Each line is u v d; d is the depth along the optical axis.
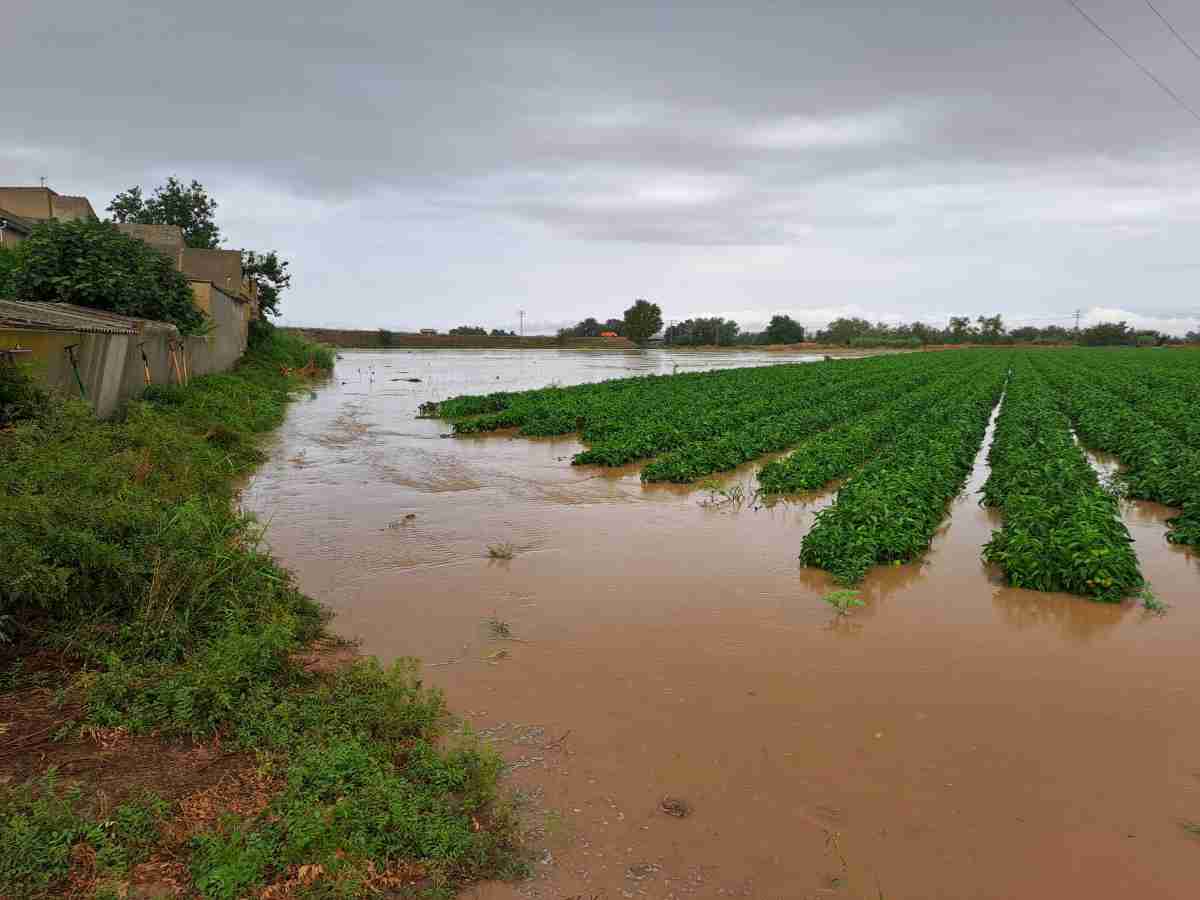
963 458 17.11
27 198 32.09
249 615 7.16
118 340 15.95
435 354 84.00
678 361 74.88
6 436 9.44
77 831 4.08
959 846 4.72
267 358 39.53
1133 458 16.72
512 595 8.97
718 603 8.84
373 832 4.44
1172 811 5.10
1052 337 133.62
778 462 15.94
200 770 4.98
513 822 4.77
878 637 7.97
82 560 6.65
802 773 5.48
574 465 17.31
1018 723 6.25
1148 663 7.42
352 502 13.38
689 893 4.28
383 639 7.64
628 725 6.09
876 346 118.12
